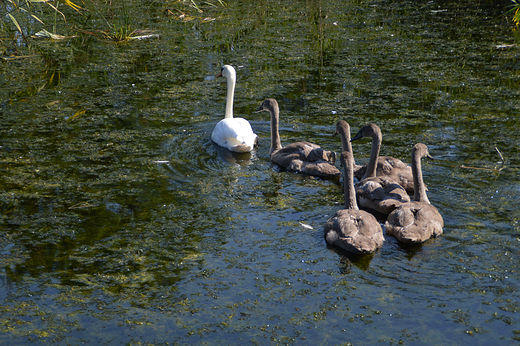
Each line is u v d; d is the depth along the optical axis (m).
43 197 8.78
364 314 6.07
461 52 16.98
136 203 8.64
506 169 9.66
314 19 21.09
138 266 7.02
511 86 14.16
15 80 14.56
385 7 23.11
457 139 11.06
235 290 6.52
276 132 10.62
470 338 5.69
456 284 6.55
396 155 10.38
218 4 23.36
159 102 13.24
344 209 7.91
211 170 9.91
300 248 7.38
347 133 9.94
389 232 7.61
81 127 11.70
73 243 7.54
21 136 11.17
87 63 16.02
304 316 6.07
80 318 6.07
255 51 17.20
